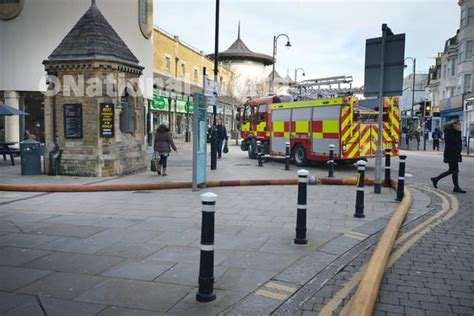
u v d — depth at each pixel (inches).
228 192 422.9
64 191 427.5
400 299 168.2
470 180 529.0
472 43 1462.8
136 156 576.1
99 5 911.0
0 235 253.0
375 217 304.2
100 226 275.7
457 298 169.3
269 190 436.8
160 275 186.4
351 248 229.0
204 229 159.8
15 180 486.0
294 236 250.4
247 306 156.3
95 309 153.0
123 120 541.3
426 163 772.6
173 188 447.8
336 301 162.2
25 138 853.8
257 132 804.0
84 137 519.2
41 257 211.6
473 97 1342.3
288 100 770.8
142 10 1001.5
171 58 1358.3
